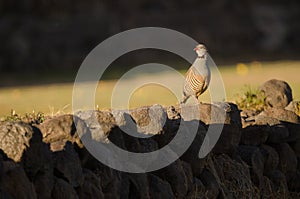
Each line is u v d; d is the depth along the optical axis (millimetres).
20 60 86062
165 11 100375
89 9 94812
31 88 68312
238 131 23578
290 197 25703
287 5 108000
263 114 26344
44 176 16766
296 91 51844
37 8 91688
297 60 93250
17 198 15859
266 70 79812
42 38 89188
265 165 25047
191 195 21062
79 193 17703
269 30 104562
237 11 105375
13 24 89125
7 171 15820
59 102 54156
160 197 19844
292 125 26094
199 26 101312
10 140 16500
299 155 26578
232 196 22766
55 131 17750
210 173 22094
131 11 97625
